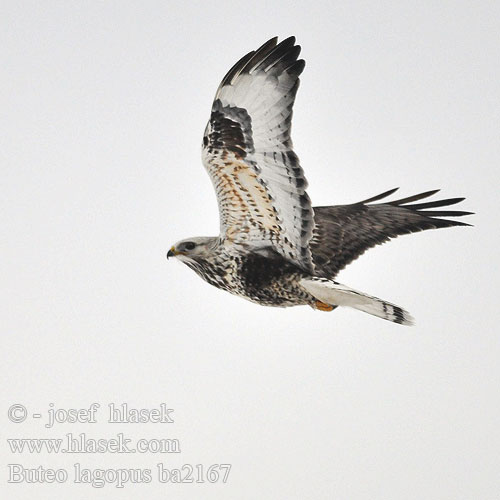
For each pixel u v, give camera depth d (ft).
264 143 33.22
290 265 37.11
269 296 38.27
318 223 43.37
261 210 35.42
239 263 37.68
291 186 33.42
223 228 36.88
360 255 43.14
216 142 34.06
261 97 32.94
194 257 39.14
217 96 33.55
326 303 37.58
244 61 32.96
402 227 43.21
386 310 36.01
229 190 35.24
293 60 32.50
